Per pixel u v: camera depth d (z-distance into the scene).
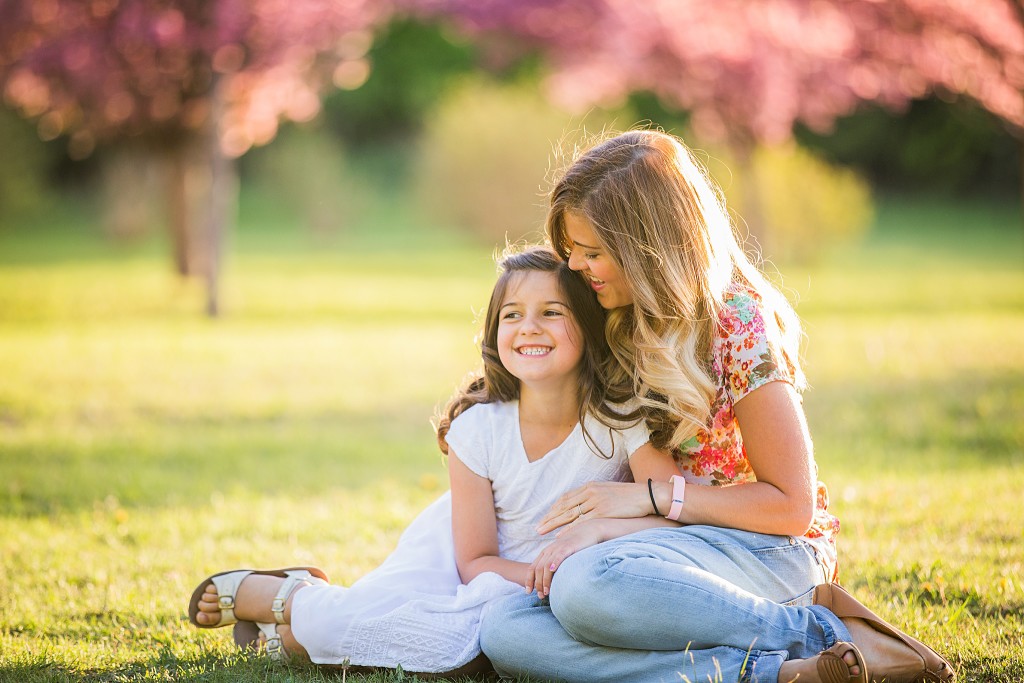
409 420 9.84
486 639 3.62
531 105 33.84
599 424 3.81
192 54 16.30
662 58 20.11
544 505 3.88
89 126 18.25
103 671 3.87
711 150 30.08
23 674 3.80
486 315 3.97
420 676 3.70
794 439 3.61
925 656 3.44
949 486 6.59
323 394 11.02
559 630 3.51
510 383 3.96
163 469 7.80
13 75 16.30
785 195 26.16
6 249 33.06
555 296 3.75
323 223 36.41
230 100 18.00
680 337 3.64
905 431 8.63
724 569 3.52
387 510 6.52
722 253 3.71
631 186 3.61
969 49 15.77
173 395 10.81
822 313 17.20
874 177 45.53
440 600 3.75
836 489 6.75
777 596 3.63
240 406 10.34
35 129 38.81
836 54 18.69
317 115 45.59
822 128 22.11
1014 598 4.43
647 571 3.33
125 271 25.55
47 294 20.20
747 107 20.52
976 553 5.11
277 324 16.48
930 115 42.06
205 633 4.32
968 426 8.66
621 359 3.79
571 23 19.78
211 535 5.99
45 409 10.02
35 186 39.50
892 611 4.32
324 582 4.04
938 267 25.17
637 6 19.36
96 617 4.55
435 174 34.16
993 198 43.97
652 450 3.80
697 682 3.31
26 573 5.20
